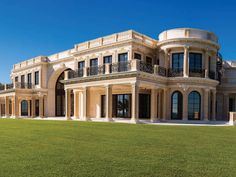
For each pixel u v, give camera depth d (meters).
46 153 7.74
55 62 37.59
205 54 26.25
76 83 28.16
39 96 38.31
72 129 15.12
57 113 39.75
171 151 8.25
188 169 6.11
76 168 6.06
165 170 6.00
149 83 23.92
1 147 8.73
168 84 26.20
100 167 6.18
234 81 31.14
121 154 7.69
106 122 22.02
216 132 14.31
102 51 28.02
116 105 28.52
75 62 31.22
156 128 16.27
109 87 24.55
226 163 6.72
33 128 15.81
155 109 24.88
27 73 41.56
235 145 9.65
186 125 19.70
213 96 27.20
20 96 39.19
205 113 25.73
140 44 26.30
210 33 26.75
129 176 5.50
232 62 35.50
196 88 25.78
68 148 8.59
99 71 26.19
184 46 25.58
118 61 26.55
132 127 16.75
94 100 30.11
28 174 5.59
